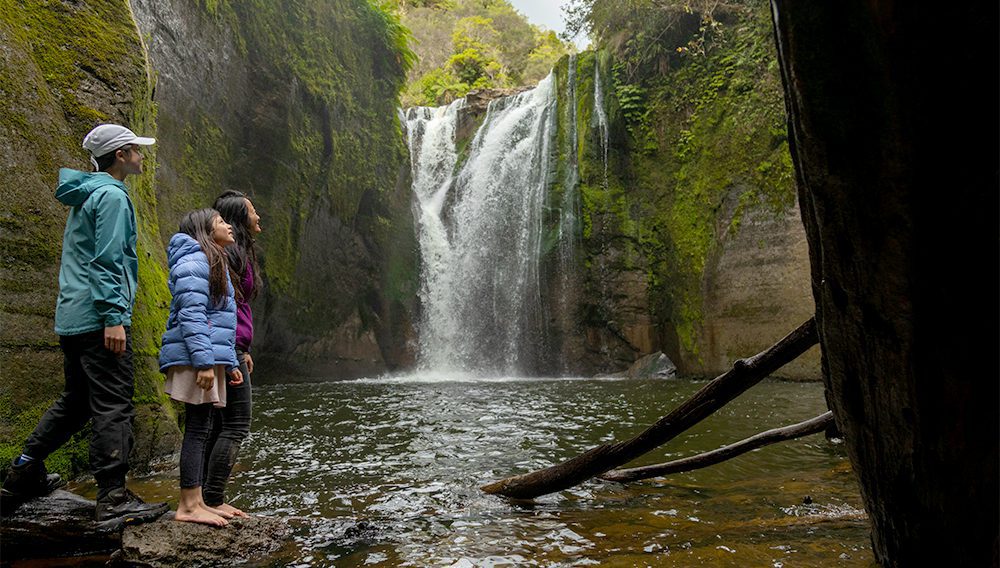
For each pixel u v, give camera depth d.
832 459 4.37
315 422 6.64
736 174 12.84
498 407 7.98
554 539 2.69
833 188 1.10
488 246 17.50
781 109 12.06
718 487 3.71
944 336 1.10
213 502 2.90
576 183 15.89
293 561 2.46
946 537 1.31
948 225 1.01
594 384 11.85
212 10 10.20
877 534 1.58
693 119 14.22
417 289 16.92
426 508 3.27
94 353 2.65
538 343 15.98
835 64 0.98
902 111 0.95
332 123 13.74
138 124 5.18
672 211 14.35
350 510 3.24
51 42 4.32
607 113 15.80
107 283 2.64
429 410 7.67
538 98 18.45
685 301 13.62
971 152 0.95
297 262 12.84
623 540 2.65
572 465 3.24
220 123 10.69
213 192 10.45
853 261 1.16
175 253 2.79
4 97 3.87
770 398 8.28
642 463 4.52
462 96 30.19
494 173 18.12
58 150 4.09
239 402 3.05
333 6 14.17
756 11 12.84
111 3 4.91
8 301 3.59
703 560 2.35
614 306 14.90
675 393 9.74
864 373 1.30
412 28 35.59
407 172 17.14
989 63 0.88
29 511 2.58
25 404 3.51
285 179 12.27
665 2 14.61
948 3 0.85
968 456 1.18
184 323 2.67
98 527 2.54
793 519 2.91
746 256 12.29
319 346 13.77
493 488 3.57
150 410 4.37
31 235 3.79
